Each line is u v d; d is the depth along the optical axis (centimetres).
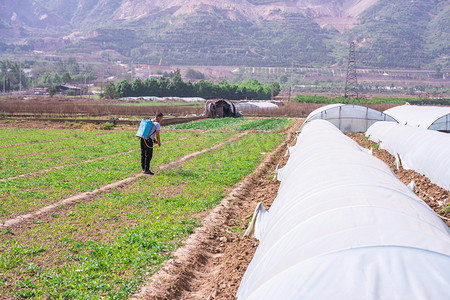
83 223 1066
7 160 1939
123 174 1666
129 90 13462
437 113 3550
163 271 803
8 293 694
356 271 460
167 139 3141
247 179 1670
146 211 1190
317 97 11500
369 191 690
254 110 7544
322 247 516
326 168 894
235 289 738
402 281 441
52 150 2372
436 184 1688
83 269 791
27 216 1102
